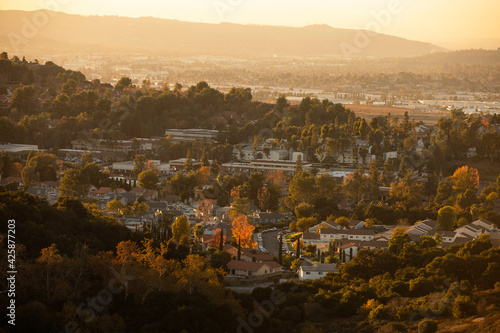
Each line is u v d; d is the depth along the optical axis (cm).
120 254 14550
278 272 19900
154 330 12400
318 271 19088
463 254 18300
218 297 14112
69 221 18088
